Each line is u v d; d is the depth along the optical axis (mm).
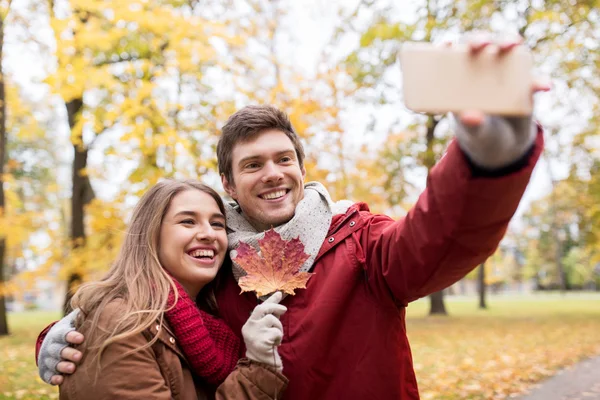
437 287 1516
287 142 1920
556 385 5871
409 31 9266
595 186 15469
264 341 1611
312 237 1802
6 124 13281
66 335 1694
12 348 9398
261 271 1694
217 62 7887
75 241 9609
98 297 1800
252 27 9695
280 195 1902
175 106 7520
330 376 1701
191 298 2008
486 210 1257
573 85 12227
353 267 1738
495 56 1063
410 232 1465
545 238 51656
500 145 1148
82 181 11086
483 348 8820
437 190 1320
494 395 5328
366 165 12891
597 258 19344
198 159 7906
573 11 9477
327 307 1706
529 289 74875
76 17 6848
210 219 2012
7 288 10281
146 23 7117
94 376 1623
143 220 1978
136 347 1657
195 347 1770
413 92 1060
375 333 1707
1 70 9289
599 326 12891
